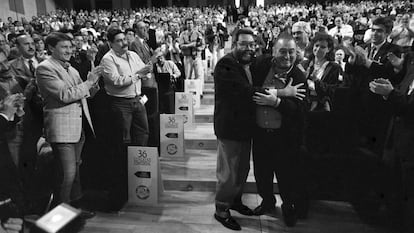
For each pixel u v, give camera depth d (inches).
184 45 197.9
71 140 77.7
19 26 343.9
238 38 74.9
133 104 100.7
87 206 88.3
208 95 196.7
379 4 441.4
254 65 79.5
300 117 76.9
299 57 101.3
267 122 77.2
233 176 80.1
